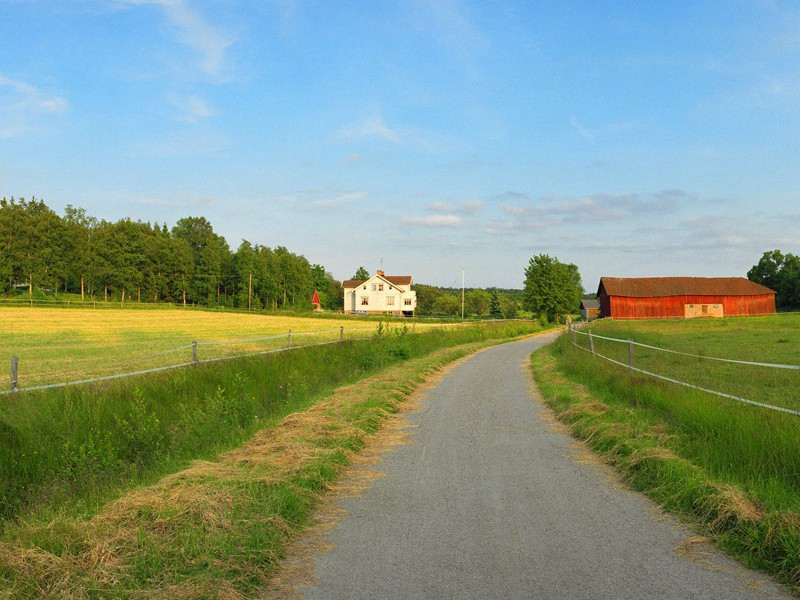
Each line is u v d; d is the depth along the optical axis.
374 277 95.81
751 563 4.26
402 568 4.32
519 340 43.38
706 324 51.91
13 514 6.23
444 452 8.14
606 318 72.44
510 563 4.37
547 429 9.70
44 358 21.08
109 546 4.49
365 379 15.61
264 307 105.44
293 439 8.28
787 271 90.94
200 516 5.08
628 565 4.32
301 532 5.14
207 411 9.95
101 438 8.19
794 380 12.94
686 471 6.09
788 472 5.85
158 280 99.38
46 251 81.81
